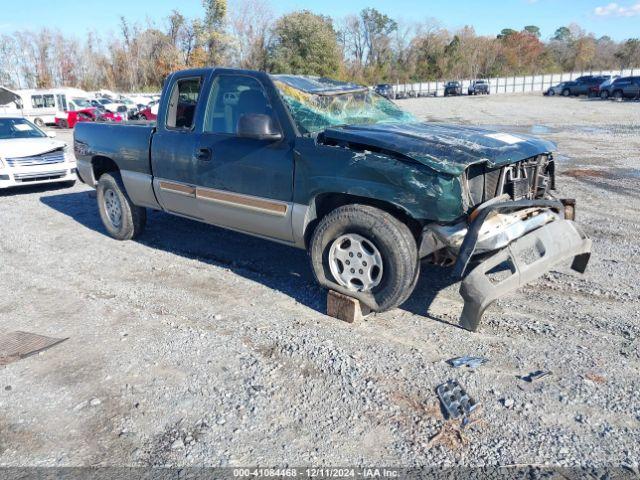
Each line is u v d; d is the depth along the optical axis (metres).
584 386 3.37
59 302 4.96
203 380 3.57
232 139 4.98
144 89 60.41
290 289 5.11
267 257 6.09
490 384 3.41
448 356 3.78
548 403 3.21
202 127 5.30
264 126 4.45
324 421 3.12
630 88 38.44
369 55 80.12
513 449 2.85
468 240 3.72
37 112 31.30
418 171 3.85
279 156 4.59
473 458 2.80
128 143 6.18
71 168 10.81
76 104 31.77
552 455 2.80
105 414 3.25
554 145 4.82
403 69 80.88
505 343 3.95
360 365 3.67
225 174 5.04
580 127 21.31
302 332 4.19
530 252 4.21
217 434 3.04
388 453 2.85
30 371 3.76
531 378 3.46
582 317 4.35
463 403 3.22
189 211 5.68
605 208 8.00
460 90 61.81
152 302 4.90
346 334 4.14
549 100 42.75
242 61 55.50
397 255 4.00
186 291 5.15
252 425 3.11
